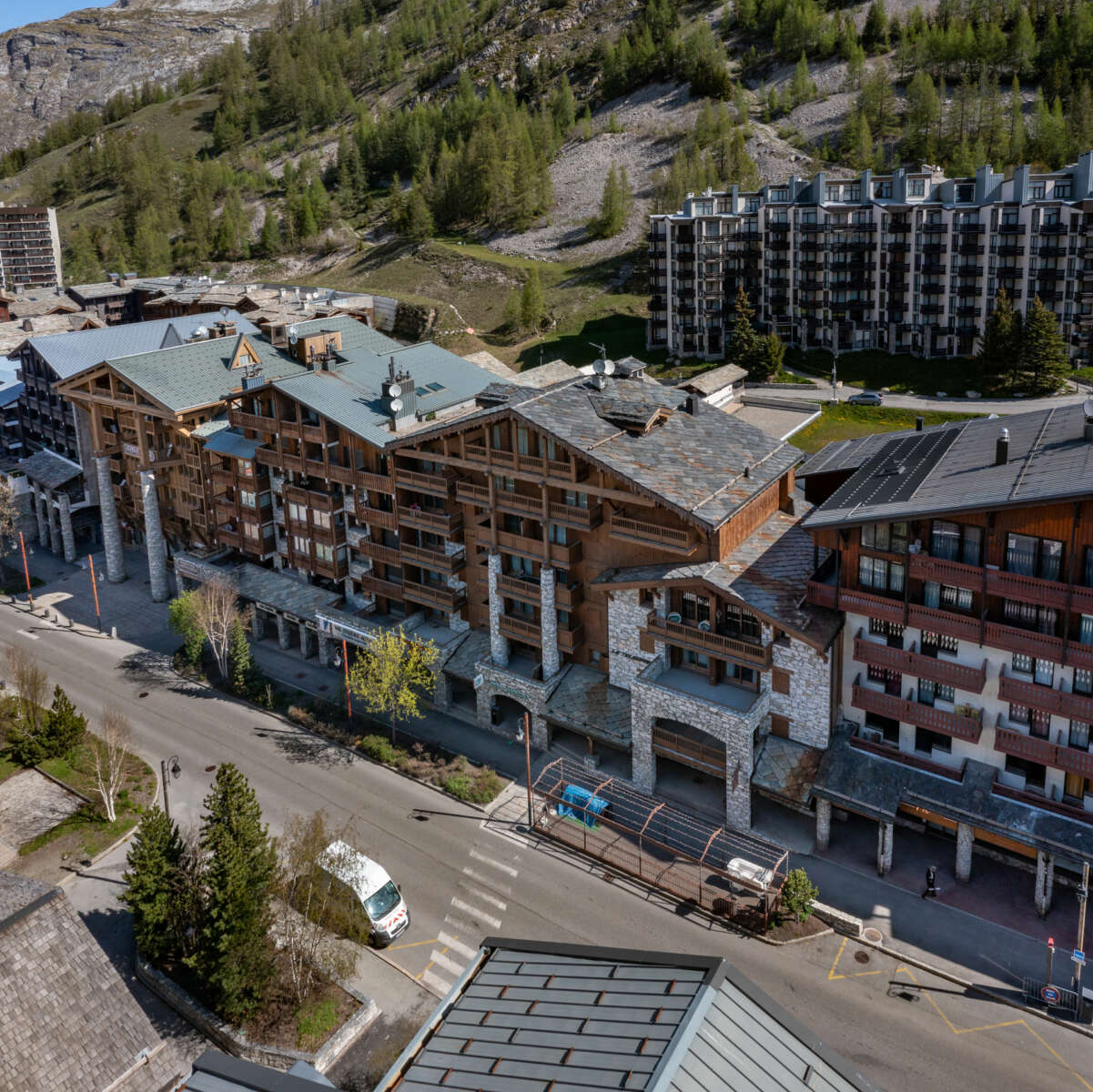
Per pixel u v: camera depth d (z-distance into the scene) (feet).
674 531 175.11
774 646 170.81
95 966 114.62
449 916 161.68
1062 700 143.84
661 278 506.07
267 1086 77.56
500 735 211.61
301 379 245.04
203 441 266.16
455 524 216.13
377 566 235.40
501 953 89.61
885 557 157.28
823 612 166.91
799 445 379.76
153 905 145.18
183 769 206.49
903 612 156.04
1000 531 145.38
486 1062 74.43
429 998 146.20
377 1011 144.15
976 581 146.92
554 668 202.80
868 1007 140.46
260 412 251.80
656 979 77.15
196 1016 143.84
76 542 343.46
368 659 208.85
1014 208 427.33
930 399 415.85
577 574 198.70
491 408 198.08
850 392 428.97
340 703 226.99
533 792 191.11
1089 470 138.62
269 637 263.29
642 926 157.89
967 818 152.76
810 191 497.87
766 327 502.38
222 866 136.87
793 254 482.28
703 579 172.86
